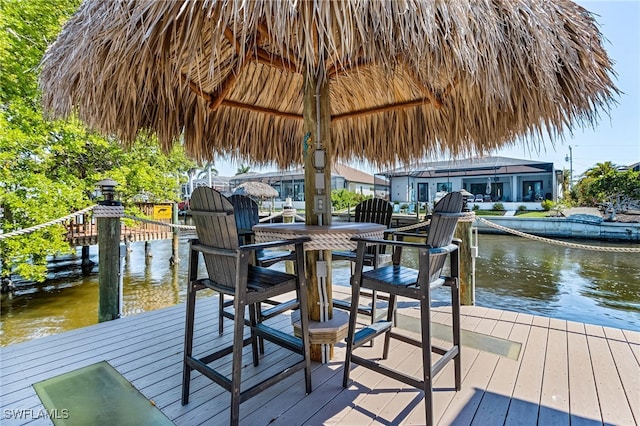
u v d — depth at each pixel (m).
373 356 2.05
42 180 5.71
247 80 2.46
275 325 2.65
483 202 17.69
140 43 1.20
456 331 1.68
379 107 2.71
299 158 3.34
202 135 2.59
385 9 1.08
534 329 2.49
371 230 1.81
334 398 1.61
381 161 3.08
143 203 8.27
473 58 1.21
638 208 12.88
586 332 2.44
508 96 1.50
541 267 7.70
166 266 8.24
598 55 1.63
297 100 2.83
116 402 1.59
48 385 1.74
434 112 2.55
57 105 1.63
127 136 2.15
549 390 1.67
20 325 4.68
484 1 1.25
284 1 0.99
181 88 2.01
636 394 1.63
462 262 3.12
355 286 1.65
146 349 2.19
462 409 1.51
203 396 1.64
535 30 1.34
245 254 1.37
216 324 2.67
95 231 6.65
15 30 5.45
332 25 1.11
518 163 17.00
